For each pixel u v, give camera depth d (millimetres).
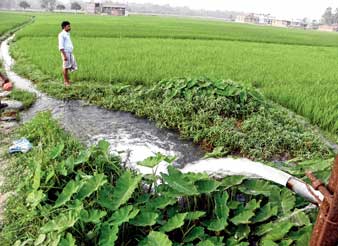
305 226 3254
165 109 8266
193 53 17547
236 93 8391
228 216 3615
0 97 8625
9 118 7828
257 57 17766
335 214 1926
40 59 14289
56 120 7344
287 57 18703
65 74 10492
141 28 35656
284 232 3123
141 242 3176
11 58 17125
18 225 3910
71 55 10461
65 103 9305
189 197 3914
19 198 4371
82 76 11336
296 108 8812
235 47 22438
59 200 3758
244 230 3410
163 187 3906
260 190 3719
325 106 8484
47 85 10641
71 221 3303
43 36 24141
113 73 11398
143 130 7594
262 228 3404
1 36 28172
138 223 3344
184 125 7594
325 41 35844
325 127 7715
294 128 7320
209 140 6965
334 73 13750
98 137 7133
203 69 12609
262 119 7539
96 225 3416
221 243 3215
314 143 6660
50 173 4219
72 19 52188
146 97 9266
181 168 5930
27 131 6656
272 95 9648
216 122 7562
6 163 5574
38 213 3895
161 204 3586
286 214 3473
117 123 7957
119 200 3598
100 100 9398
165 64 13359
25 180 4480
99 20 51188
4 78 7758
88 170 4742
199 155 6492
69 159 4691
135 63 13430
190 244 3238
